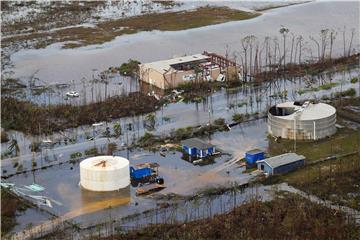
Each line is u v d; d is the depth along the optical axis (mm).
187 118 78375
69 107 80812
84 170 61125
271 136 72312
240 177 62688
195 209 56438
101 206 57781
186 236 51344
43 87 91375
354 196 57938
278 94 85188
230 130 74750
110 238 51469
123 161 62375
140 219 55031
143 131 74812
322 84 89438
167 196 59094
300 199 56875
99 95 84938
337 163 64438
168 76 88312
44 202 58906
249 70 95500
